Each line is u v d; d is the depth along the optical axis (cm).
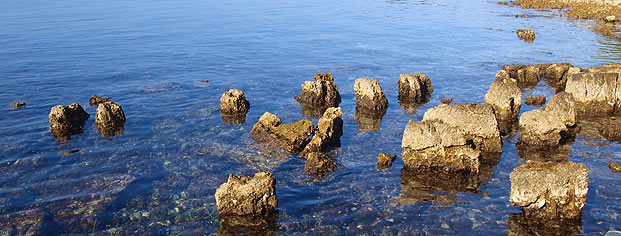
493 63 3994
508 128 2430
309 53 4475
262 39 5222
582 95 2620
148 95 3017
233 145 2170
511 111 2547
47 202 1633
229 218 1542
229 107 2664
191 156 2044
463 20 6856
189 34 5491
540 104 2856
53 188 1736
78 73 3572
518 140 2228
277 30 5875
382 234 1454
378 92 2780
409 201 1658
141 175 1850
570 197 1494
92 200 1650
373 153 2103
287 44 4931
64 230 1467
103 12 7425
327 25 6344
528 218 1530
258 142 2203
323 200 1667
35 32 5447
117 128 2400
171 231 1465
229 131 2367
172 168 1919
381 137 2312
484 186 1770
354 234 1455
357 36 5469
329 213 1579
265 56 4316
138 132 2344
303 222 1520
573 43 4844
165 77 3500
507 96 2516
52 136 2272
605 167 1908
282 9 8262
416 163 1906
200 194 1700
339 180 1822
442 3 9400
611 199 1633
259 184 1541
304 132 2136
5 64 3816
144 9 7931
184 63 3981
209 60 4122
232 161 1992
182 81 3388
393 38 5322
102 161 1981
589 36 5247
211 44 4881
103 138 2256
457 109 2084
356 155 2075
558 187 1480
